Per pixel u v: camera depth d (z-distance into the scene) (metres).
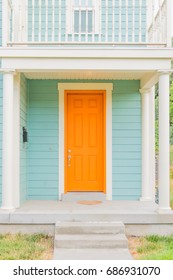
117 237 6.73
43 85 9.50
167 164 7.46
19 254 6.26
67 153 9.59
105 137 9.49
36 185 9.41
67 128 9.61
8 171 7.44
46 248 6.71
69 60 7.48
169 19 7.55
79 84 9.48
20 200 8.42
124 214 7.44
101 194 9.38
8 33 7.59
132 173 9.48
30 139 9.45
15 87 8.02
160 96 7.50
